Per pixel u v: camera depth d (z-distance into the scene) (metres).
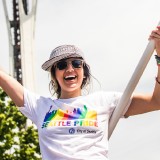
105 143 4.15
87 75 4.68
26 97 4.46
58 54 4.34
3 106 23.34
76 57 4.36
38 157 23.30
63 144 4.06
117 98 4.34
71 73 4.34
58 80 4.42
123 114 4.30
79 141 4.05
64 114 4.22
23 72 71.88
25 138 23.20
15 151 22.89
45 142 4.18
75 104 4.27
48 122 4.22
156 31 3.85
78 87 4.40
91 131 4.12
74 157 3.99
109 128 4.28
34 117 4.39
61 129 4.14
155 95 4.16
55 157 4.08
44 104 4.39
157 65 4.03
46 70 4.57
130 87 4.10
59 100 4.37
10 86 4.46
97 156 4.04
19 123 23.67
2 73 4.47
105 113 4.26
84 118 4.16
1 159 22.50
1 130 22.39
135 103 4.25
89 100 4.30
